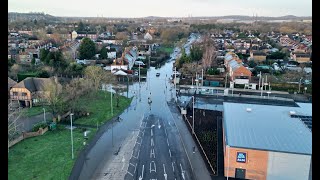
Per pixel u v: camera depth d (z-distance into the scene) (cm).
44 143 4088
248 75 7488
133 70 9275
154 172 3394
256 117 3997
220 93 6938
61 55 8225
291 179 3097
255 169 3181
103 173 3356
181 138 4434
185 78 8231
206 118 5288
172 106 6144
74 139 4247
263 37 15938
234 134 3444
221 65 9556
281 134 3450
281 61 9875
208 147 4031
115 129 4806
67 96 5350
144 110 5856
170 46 14938
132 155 3834
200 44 12131
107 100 6347
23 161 3528
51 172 3284
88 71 6888
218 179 3222
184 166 3541
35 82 5909
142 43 14038
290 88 7075
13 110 5200
